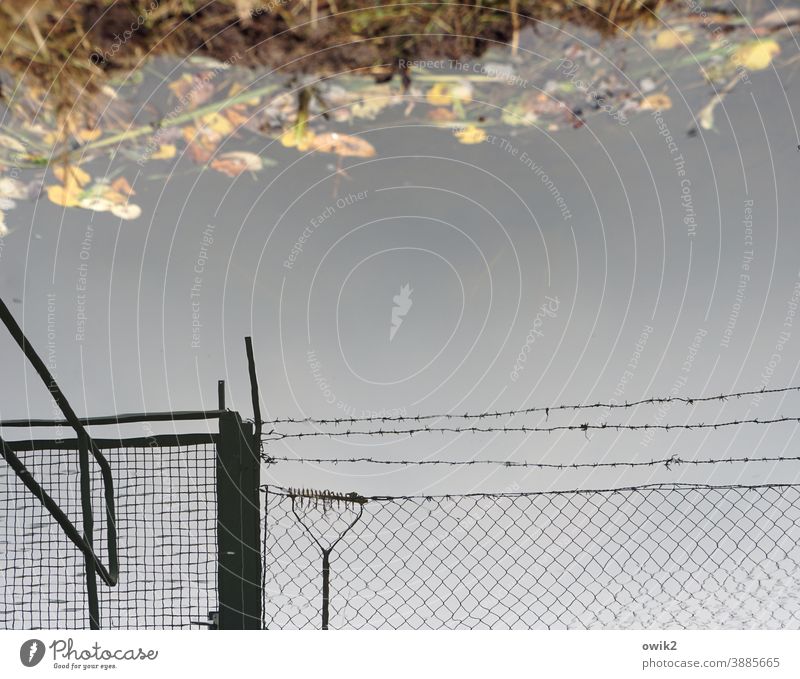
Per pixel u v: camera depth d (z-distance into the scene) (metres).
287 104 4.29
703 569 2.70
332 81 4.28
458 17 4.22
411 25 4.19
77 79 4.11
